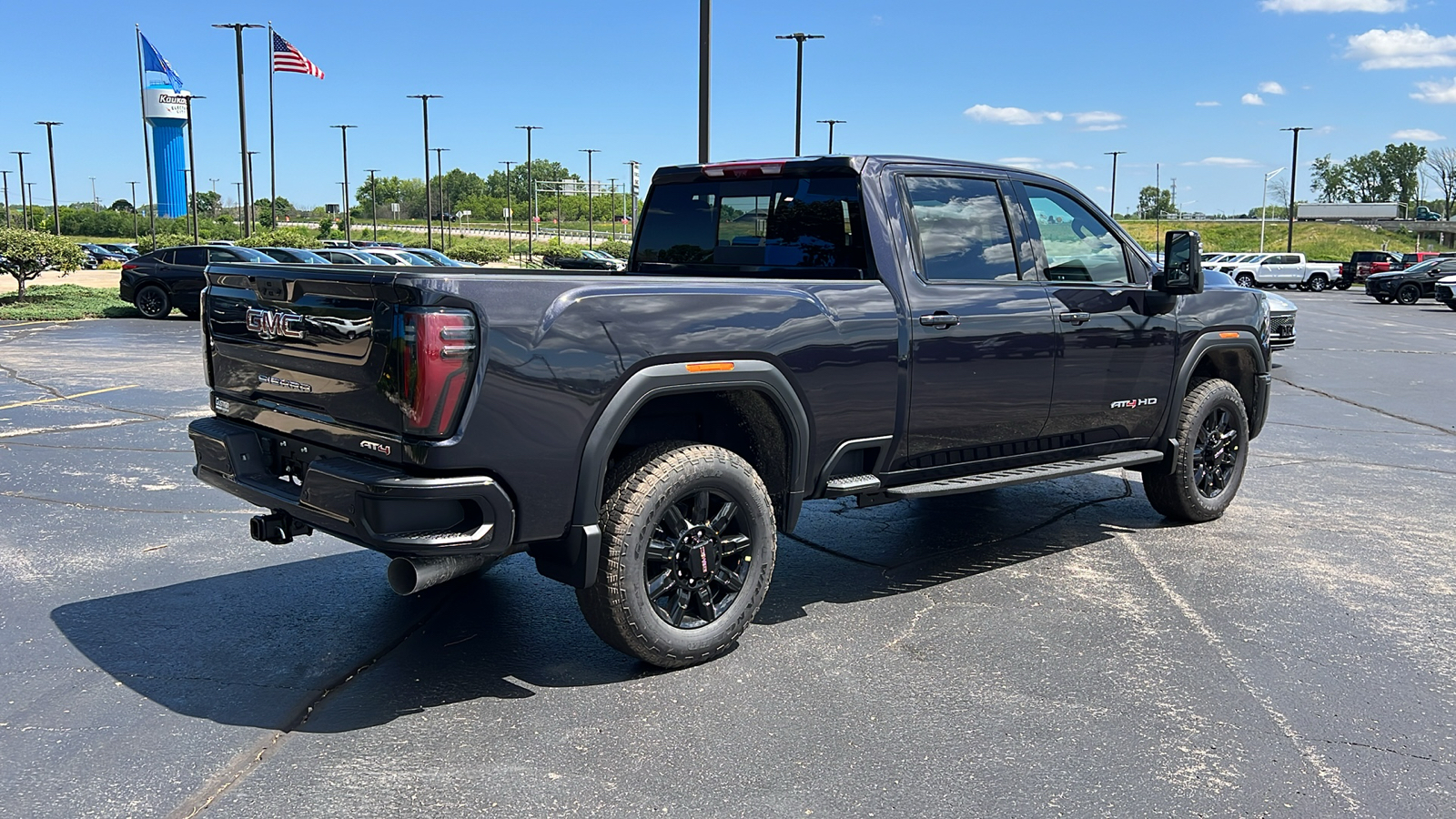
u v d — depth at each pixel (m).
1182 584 5.30
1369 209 116.06
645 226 5.77
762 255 5.17
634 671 4.14
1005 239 5.20
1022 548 5.98
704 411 4.52
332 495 3.62
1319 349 18.94
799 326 4.27
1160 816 3.09
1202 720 3.73
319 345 3.78
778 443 4.44
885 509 6.89
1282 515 6.77
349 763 3.36
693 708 3.79
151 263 22.48
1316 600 5.07
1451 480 7.86
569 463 3.70
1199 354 6.13
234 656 4.24
